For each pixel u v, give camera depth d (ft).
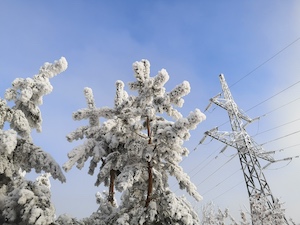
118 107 39.83
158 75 34.96
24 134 30.66
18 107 32.01
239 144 65.05
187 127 28.48
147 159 32.30
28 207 23.77
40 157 29.12
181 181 34.14
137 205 34.17
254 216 44.09
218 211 60.49
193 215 31.48
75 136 44.88
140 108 35.99
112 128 36.76
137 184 36.83
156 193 32.48
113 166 40.34
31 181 27.17
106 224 33.14
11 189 27.94
